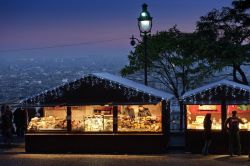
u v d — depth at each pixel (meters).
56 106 20.70
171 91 34.28
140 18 24.30
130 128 20.23
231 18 33.06
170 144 21.31
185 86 33.59
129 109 20.44
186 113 19.98
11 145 22.36
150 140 20.02
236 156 19.03
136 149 20.16
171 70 33.97
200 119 19.97
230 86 19.45
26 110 21.09
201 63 33.00
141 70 34.91
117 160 18.25
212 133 19.62
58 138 20.72
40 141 20.80
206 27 33.59
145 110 20.31
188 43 33.59
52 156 19.69
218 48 31.80
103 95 20.47
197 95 19.70
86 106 20.64
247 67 33.41
